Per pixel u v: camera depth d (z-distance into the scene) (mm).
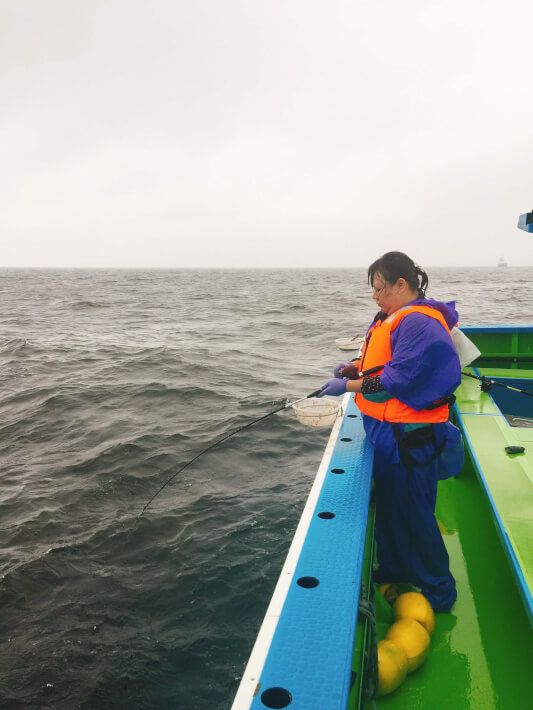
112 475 6445
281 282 92125
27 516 5543
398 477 2158
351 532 1664
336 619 1287
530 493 2469
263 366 13680
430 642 2104
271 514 5484
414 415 2070
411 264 2105
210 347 17266
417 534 2225
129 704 3436
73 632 4008
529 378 4672
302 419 2766
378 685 1789
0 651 3846
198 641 3908
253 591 4375
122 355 15336
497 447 3023
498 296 44344
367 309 32312
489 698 1875
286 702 1064
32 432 8242
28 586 4480
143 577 4582
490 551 2723
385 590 2324
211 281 98625
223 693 3494
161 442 7484
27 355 15656
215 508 5625
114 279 112375
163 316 29781
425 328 1904
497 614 2277
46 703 3451
